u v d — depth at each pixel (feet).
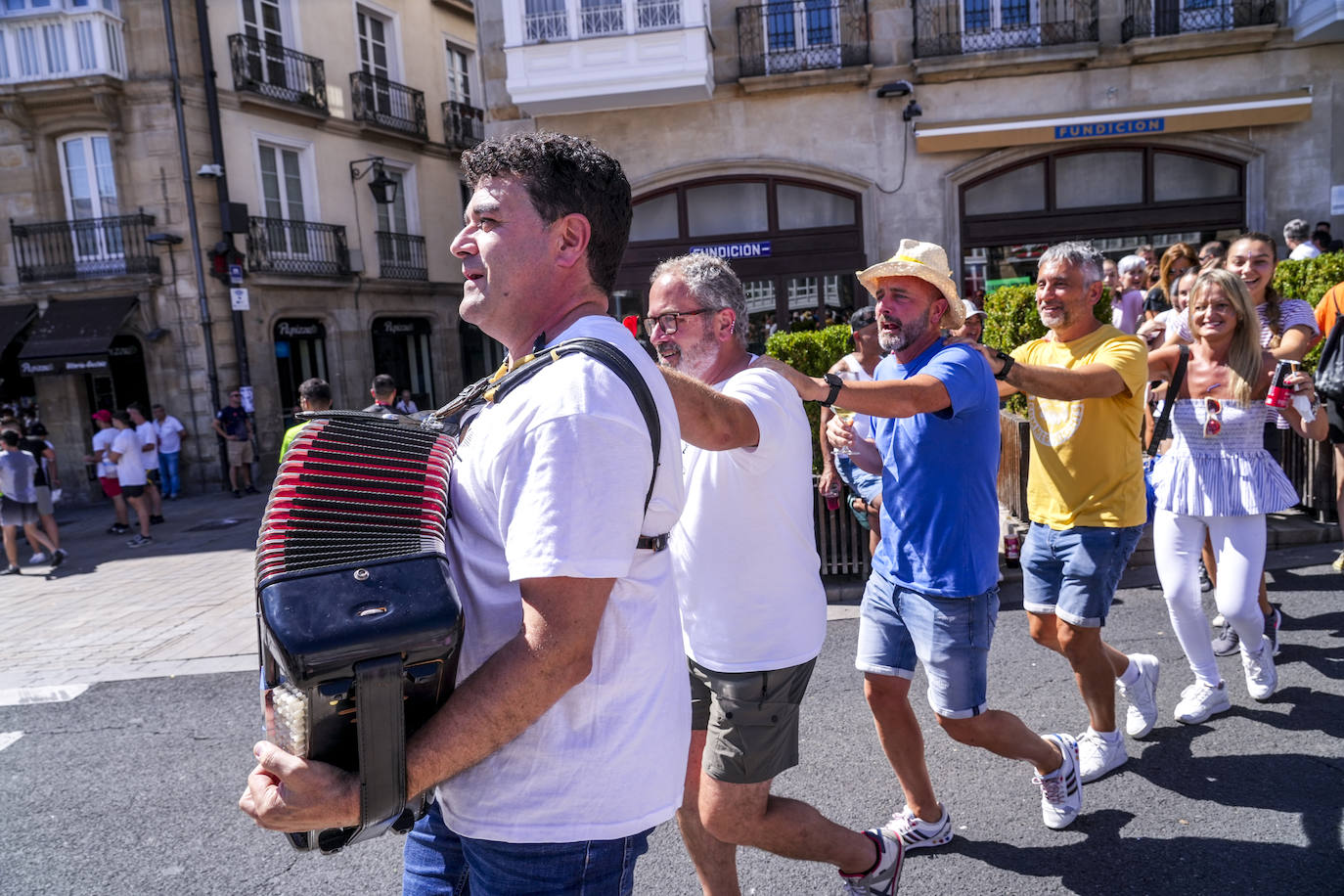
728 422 5.66
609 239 4.43
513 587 4.06
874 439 9.46
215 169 48.91
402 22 63.36
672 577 4.58
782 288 44.06
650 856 9.66
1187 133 41.39
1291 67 40.68
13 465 30.45
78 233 50.01
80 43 47.73
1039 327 21.75
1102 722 10.33
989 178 42.86
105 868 10.31
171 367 50.24
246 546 32.27
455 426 4.47
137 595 25.35
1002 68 41.29
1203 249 19.34
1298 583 16.67
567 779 3.99
